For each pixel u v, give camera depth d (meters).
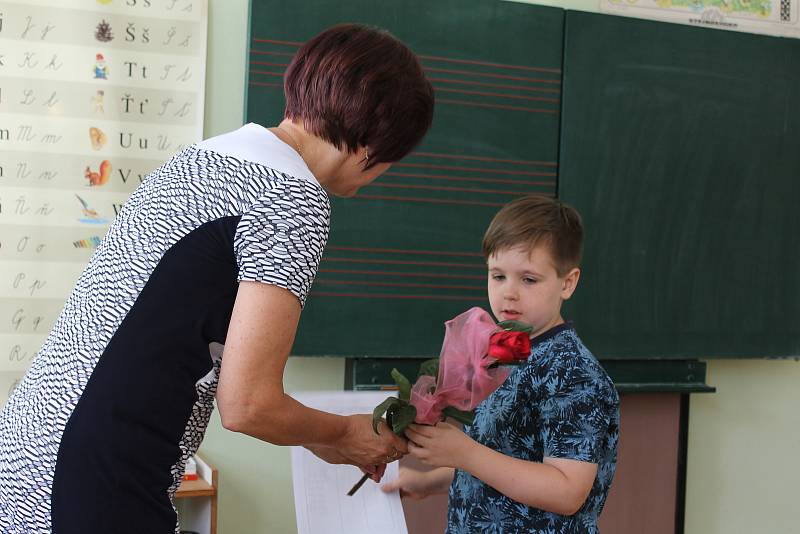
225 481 2.84
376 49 1.23
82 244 2.67
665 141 3.16
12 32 2.58
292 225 1.09
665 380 3.20
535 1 3.08
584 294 3.07
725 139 3.23
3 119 2.59
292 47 2.73
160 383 1.08
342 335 2.83
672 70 3.16
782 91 3.30
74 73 2.64
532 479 1.43
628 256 3.12
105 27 2.66
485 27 2.95
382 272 2.86
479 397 1.35
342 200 2.82
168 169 1.17
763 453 3.43
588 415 1.49
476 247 2.96
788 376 3.46
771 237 3.30
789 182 3.32
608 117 3.09
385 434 1.35
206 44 2.75
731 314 3.25
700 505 3.34
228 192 1.11
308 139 1.24
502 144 2.98
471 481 1.59
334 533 1.54
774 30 3.34
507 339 1.29
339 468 1.59
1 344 2.61
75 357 1.09
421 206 2.90
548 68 3.03
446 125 2.92
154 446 1.09
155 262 1.09
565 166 3.05
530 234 1.64
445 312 2.93
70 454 1.06
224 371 1.07
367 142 1.23
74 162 2.65
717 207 3.23
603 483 1.55
